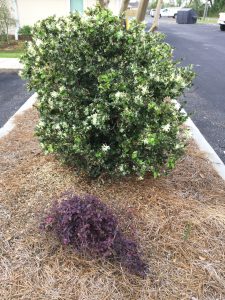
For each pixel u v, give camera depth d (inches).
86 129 101.0
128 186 115.5
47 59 112.0
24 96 239.6
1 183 117.0
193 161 138.3
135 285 81.6
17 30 453.1
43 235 93.8
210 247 93.4
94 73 107.7
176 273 85.5
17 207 105.4
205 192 118.0
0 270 84.0
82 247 86.0
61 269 84.7
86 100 109.3
